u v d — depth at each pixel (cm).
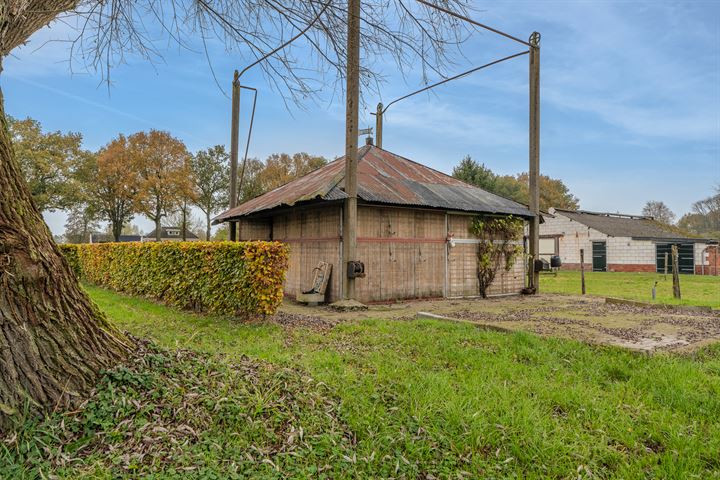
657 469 239
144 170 3850
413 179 1192
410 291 1049
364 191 956
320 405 294
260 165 4300
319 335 563
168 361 305
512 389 348
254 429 254
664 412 314
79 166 3825
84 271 1520
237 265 709
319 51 419
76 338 262
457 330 584
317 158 4444
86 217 4328
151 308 834
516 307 924
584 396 337
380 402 310
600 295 1321
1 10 254
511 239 1254
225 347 489
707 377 391
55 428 228
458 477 228
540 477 231
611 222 3238
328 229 1002
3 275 231
